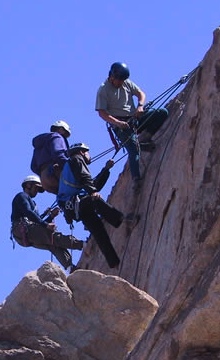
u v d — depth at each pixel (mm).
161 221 13250
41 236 15297
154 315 9320
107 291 9836
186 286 8867
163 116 15180
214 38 13695
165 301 9000
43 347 9727
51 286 9969
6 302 10000
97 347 9719
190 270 8914
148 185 14492
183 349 8656
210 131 12750
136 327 9703
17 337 9805
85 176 13734
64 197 13844
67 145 15500
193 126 13367
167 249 12594
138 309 9742
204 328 8594
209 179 12312
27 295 9961
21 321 9867
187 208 12508
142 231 13961
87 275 9961
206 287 8633
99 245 13945
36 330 9828
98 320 9797
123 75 15047
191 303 8750
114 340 9703
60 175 14289
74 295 9922
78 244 15406
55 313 9891
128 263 13836
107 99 15148
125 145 14953
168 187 13461
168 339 8742
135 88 15305
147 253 13312
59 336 9805
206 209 12094
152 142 15055
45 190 15273
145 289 12750
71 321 9836
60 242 15344
